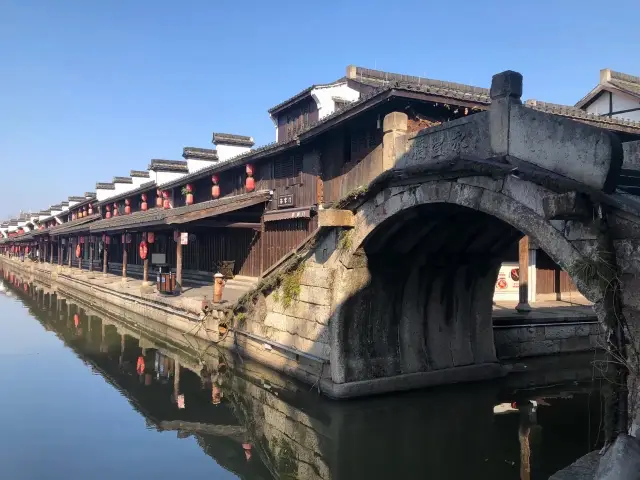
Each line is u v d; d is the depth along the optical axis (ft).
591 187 19.70
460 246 41.78
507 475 29.30
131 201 139.54
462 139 27.73
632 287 18.88
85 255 180.65
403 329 43.39
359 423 36.86
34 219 241.96
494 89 25.18
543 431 35.86
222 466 30.78
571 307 65.21
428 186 30.66
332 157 59.88
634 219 18.63
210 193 93.61
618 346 19.21
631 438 17.70
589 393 44.11
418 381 42.68
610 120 54.08
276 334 48.52
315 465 31.12
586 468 21.02
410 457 32.07
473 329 47.26
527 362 52.47
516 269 72.33
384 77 76.89
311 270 43.88
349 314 40.47
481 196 26.37
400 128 33.86
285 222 69.21
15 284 146.82
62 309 95.45
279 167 71.61
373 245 38.88
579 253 20.84
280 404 40.98
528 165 22.89
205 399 43.50
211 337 59.52
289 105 77.15
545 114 22.18
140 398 43.70
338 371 39.70
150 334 71.77
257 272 76.79
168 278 73.56
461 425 36.73
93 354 59.47
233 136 117.50
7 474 28.99
